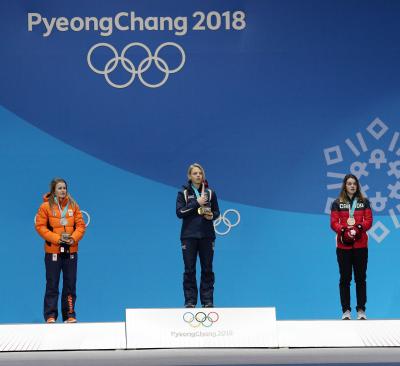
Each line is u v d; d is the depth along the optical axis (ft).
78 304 77.36
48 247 67.51
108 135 77.66
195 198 68.33
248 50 78.07
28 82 77.15
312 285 78.43
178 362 54.44
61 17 77.25
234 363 54.13
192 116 78.02
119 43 77.51
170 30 77.71
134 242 77.82
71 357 56.03
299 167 78.48
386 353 56.49
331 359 54.95
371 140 78.74
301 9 78.18
